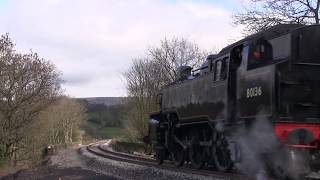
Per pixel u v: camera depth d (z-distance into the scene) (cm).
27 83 4141
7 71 4000
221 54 1661
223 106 1612
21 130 4159
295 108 1273
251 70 1414
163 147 2278
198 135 1898
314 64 1296
